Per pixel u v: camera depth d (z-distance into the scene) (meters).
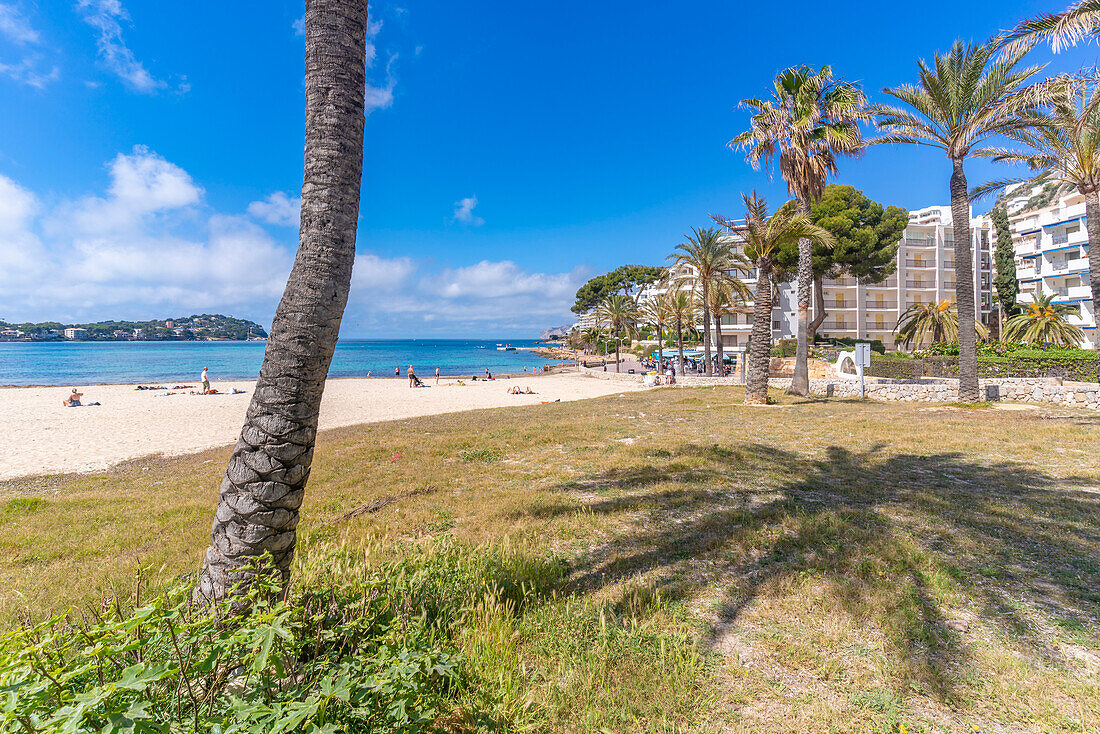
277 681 2.20
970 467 8.05
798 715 2.66
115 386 38.66
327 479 8.65
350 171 3.10
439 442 12.24
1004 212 50.81
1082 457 8.52
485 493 7.43
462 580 3.87
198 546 5.41
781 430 12.43
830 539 5.09
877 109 16.44
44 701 1.59
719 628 3.53
